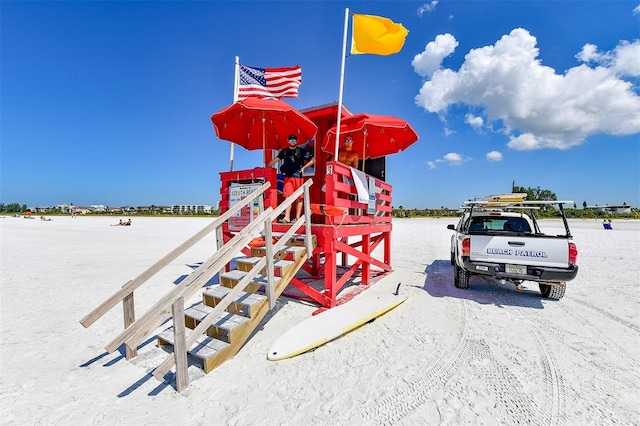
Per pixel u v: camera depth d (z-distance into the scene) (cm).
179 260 1098
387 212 812
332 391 297
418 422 253
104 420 260
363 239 678
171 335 379
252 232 371
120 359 368
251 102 523
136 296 641
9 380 323
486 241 556
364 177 621
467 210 741
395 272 845
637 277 766
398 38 633
